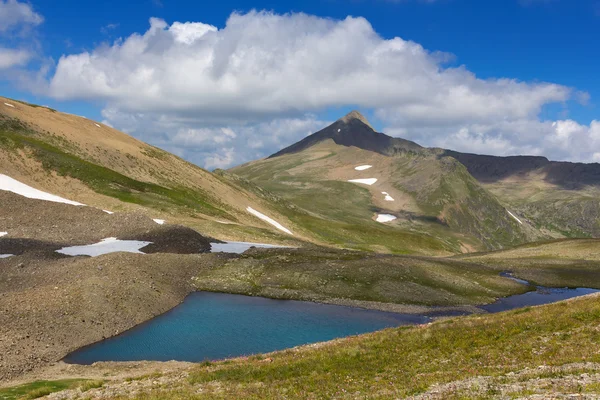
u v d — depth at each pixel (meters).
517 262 93.38
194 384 24.38
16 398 23.91
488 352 23.97
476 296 61.34
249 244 86.00
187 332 43.25
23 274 52.84
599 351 20.72
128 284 50.75
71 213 82.19
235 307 52.50
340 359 26.08
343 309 53.12
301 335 43.38
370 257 76.62
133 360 35.78
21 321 38.09
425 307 55.09
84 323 40.94
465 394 16.12
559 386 15.40
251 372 25.61
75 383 27.05
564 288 70.31
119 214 84.06
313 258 73.56
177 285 57.94
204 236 85.00
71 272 52.78
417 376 21.23
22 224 74.75
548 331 26.02
